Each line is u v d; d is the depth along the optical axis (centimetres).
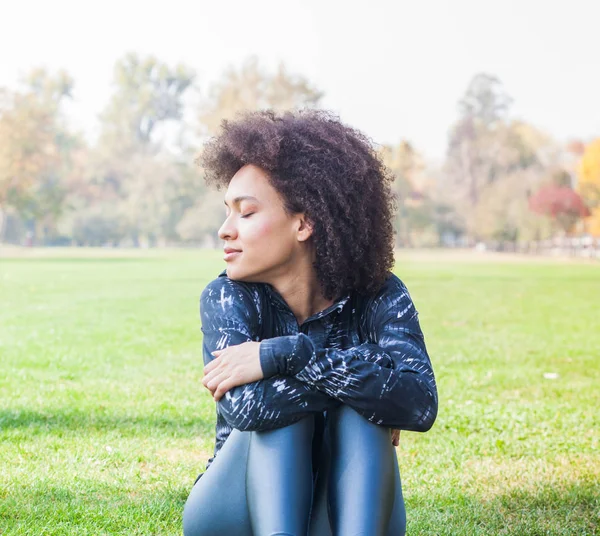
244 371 188
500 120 8969
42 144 5778
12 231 7588
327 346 211
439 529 298
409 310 212
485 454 412
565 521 311
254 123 207
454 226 7562
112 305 1337
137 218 7350
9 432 434
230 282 210
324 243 203
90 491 334
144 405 519
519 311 1320
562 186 6600
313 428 193
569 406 543
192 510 191
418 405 191
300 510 180
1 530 284
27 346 820
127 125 8750
